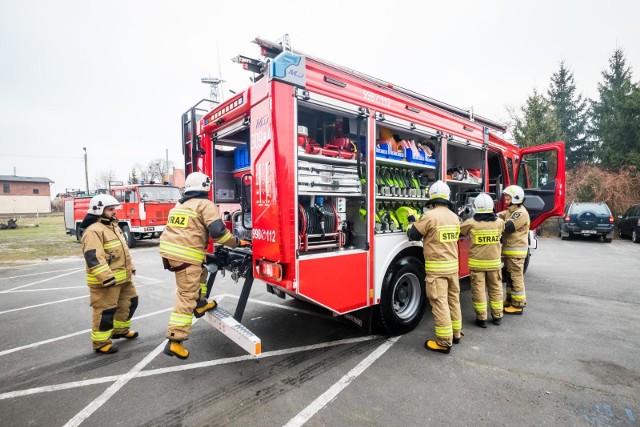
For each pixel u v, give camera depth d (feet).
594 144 88.94
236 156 14.64
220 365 10.71
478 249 13.70
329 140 12.74
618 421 7.82
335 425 7.73
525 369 10.25
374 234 11.91
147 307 17.19
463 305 17.11
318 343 12.28
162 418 8.11
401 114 12.80
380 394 8.95
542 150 20.12
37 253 39.22
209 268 12.48
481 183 17.90
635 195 49.88
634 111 58.85
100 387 9.55
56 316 16.19
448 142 15.40
